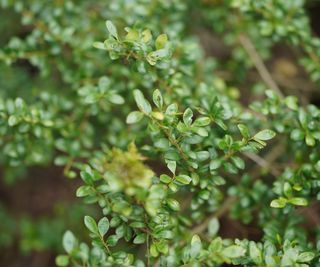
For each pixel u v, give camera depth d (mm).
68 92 698
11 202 900
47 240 762
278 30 587
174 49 528
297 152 544
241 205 564
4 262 863
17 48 599
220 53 822
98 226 448
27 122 542
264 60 789
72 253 437
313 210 604
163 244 450
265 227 519
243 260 456
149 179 410
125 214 422
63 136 604
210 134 497
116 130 625
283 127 536
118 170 412
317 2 800
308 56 648
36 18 675
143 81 551
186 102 530
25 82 746
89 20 659
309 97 755
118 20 593
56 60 624
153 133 466
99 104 604
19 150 576
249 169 653
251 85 779
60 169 894
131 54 468
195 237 443
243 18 679
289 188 482
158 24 614
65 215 774
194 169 481
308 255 446
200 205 542
